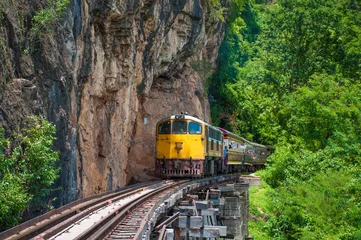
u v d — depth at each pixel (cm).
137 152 3042
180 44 3086
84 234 853
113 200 1454
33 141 1188
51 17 1355
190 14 3038
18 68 1265
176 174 2486
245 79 4869
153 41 2591
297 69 4334
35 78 1335
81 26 1681
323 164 2902
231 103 4709
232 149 3372
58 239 877
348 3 4597
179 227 1482
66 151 1480
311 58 4334
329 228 2353
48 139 1230
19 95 1222
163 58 2969
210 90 4641
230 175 3028
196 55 3866
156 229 1164
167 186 1880
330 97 3544
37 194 1175
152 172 2986
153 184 2109
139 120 3136
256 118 4603
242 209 2620
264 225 2692
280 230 2614
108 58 2073
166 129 2528
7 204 1034
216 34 4006
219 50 4603
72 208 1241
